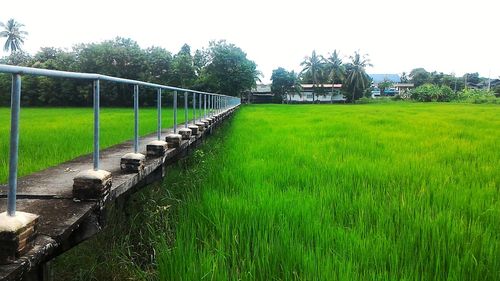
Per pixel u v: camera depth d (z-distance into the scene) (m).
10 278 2.03
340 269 3.28
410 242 3.91
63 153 7.76
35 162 6.75
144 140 7.48
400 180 6.60
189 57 61.50
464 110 36.91
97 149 3.51
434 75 109.00
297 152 9.57
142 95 44.38
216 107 17.72
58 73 2.73
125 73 56.97
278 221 4.49
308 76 85.00
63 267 3.83
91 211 3.04
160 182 6.01
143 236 4.63
